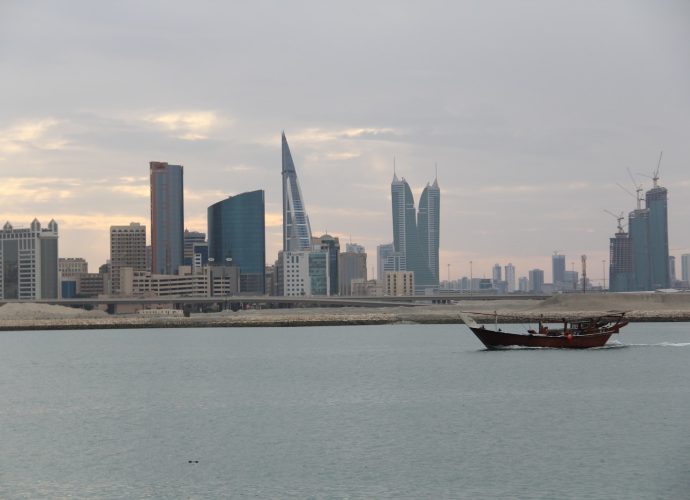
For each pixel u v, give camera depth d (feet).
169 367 515.50
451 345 654.94
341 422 294.05
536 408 314.96
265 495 204.33
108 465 234.79
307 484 212.64
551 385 376.07
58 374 482.69
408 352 587.68
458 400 338.13
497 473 219.61
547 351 545.85
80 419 312.29
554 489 204.95
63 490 210.79
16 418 316.81
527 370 435.12
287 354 604.08
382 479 215.92
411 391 368.68
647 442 252.21
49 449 256.32
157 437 273.13
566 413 303.27
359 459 236.84
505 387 372.17
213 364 531.91
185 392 385.29
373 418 300.81
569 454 238.27
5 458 244.42
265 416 310.65
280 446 255.70
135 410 332.19
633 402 326.44
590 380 391.45
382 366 485.97
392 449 248.52
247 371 477.36
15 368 527.40
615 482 209.97
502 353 545.03
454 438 262.67
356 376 435.12
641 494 200.44
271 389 389.39
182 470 228.22
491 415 301.63
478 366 461.78
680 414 298.97
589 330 540.52
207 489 209.97
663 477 213.87
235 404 342.85
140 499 202.59
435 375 426.10
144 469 229.86
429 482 212.43
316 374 450.71
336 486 210.59
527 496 200.23
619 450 242.17
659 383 379.14
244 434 275.59
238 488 210.38
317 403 340.18
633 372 421.18
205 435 275.18
